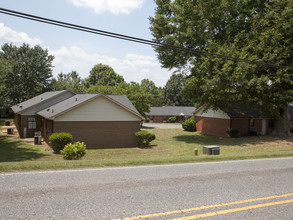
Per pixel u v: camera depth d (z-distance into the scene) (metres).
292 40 23.66
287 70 23.69
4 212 4.84
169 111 75.25
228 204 5.90
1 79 49.81
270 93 24.97
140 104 49.19
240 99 27.98
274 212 5.55
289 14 22.73
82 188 6.50
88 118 22.39
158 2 30.12
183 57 28.34
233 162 11.25
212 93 25.80
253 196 6.55
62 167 8.70
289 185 7.71
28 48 57.19
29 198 5.62
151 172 8.62
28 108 28.88
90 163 9.43
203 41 26.67
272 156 13.44
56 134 19.31
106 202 5.63
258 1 25.67
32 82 55.56
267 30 23.12
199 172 8.95
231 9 25.50
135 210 5.28
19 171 7.88
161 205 5.63
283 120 32.16
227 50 23.12
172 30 29.02
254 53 23.69
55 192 6.09
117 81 80.75
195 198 6.21
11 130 30.97
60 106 25.09
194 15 25.88
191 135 35.53
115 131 23.66
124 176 7.90
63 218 4.71
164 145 25.31
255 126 35.38
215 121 36.59
